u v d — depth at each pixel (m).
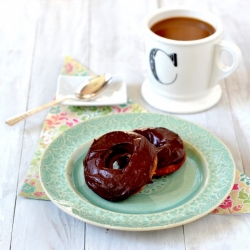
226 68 0.69
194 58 0.67
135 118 0.66
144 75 0.78
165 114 0.66
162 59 0.68
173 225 0.52
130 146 0.58
